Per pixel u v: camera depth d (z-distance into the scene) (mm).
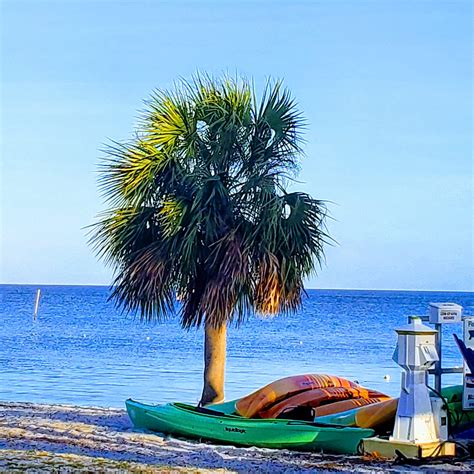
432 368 11211
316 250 14859
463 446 10680
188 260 14500
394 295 152750
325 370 26562
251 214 14734
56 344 36750
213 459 10727
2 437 12055
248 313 14711
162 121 14992
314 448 11305
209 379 14836
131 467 10000
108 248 15062
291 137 15461
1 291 163875
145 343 37938
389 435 11148
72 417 14398
